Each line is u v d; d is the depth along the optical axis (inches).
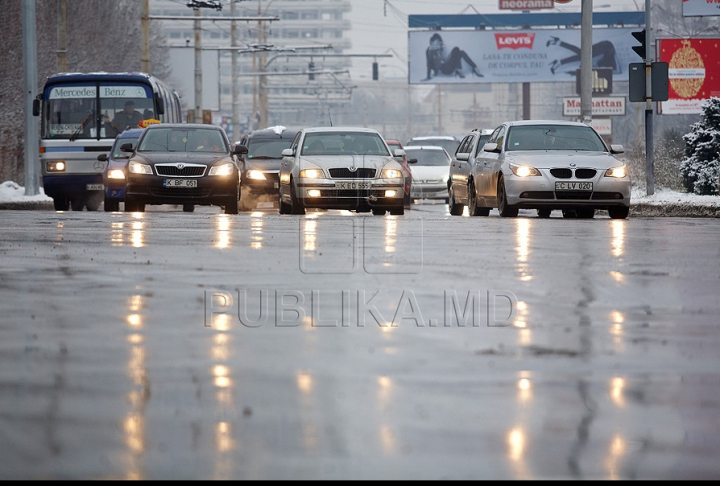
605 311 824.9
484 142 2630.4
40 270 1090.7
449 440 445.4
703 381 572.4
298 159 2367.1
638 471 407.8
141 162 2519.7
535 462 415.8
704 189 3097.9
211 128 2738.7
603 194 2183.8
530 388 548.7
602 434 459.8
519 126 2373.3
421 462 413.4
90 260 1198.9
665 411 503.5
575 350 660.1
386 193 2321.6
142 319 769.6
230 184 2534.5
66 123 3346.5
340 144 2484.0
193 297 885.8
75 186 3329.2
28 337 692.7
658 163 3604.8
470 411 496.4
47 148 3316.9
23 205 3309.5
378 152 2475.4
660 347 673.6
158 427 461.4
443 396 527.5
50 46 5792.3
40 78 5610.2
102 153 3314.5
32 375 572.4
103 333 709.3
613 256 1278.3
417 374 581.9
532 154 2246.6
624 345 679.7
